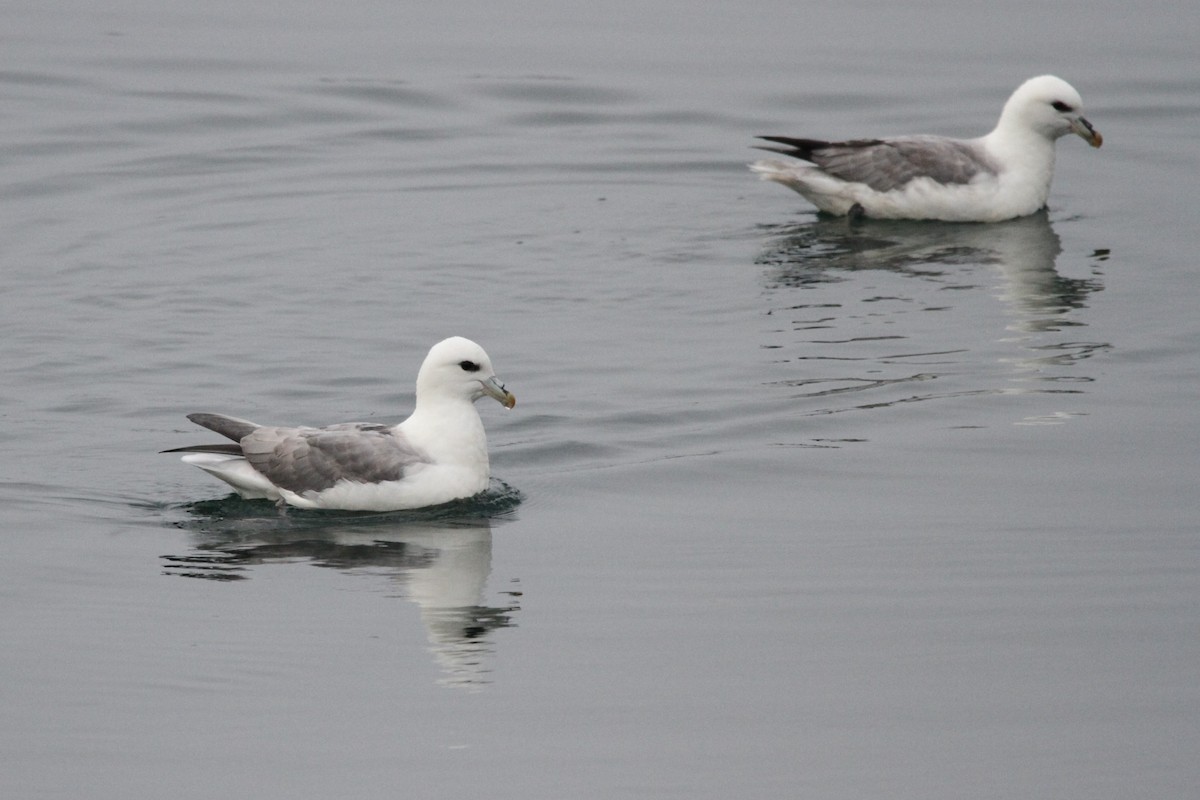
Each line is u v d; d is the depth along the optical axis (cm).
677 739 1091
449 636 1230
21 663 1183
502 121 2677
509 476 1537
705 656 1201
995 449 1572
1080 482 1498
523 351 1825
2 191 2325
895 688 1155
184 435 1602
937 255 2145
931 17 3192
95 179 2386
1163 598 1283
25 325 1864
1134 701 1134
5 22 3105
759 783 1037
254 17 3189
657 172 2481
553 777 1042
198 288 1991
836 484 1509
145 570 1337
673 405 1681
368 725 1105
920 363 1781
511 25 3162
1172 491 1473
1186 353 1795
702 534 1412
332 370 1761
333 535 1410
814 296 1994
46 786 1031
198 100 2730
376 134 2611
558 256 2139
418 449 1457
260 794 1024
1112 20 3148
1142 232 2219
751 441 1602
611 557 1369
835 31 3116
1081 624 1245
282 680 1162
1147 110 2702
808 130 2623
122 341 1830
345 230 2214
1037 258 2125
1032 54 2953
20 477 1507
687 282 2047
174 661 1187
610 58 2959
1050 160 2314
